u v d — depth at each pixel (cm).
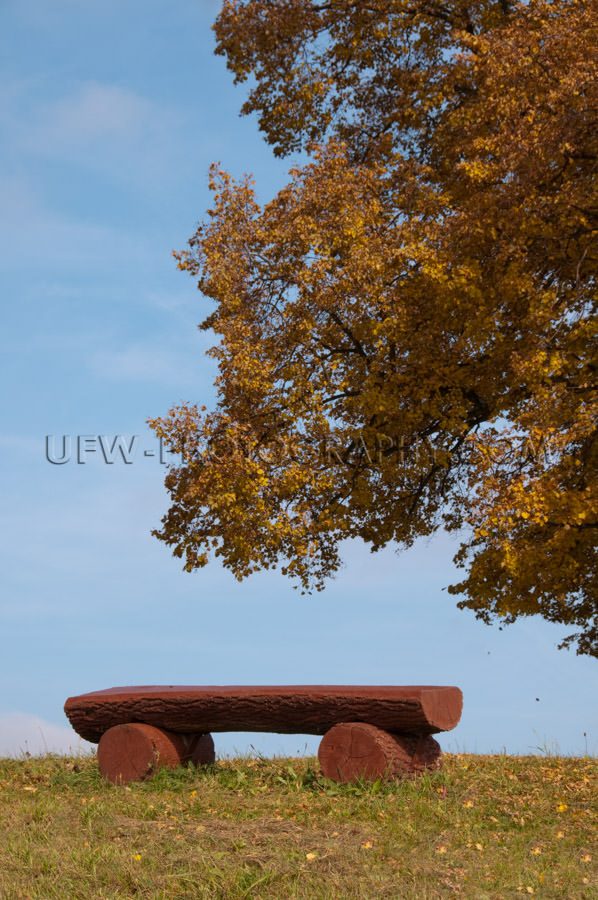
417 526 1302
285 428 1096
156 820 570
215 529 1097
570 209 988
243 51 1394
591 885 450
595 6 1027
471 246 1019
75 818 582
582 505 924
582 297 1048
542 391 959
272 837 513
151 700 725
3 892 429
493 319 1016
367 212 1100
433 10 1403
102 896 421
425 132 1370
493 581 1055
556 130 960
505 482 966
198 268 1120
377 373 1111
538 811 631
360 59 1466
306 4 1386
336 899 413
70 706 752
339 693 673
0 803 641
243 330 1066
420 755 705
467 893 426
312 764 834
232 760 877
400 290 1062
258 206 1132
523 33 1060
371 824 558
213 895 420
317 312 1067
